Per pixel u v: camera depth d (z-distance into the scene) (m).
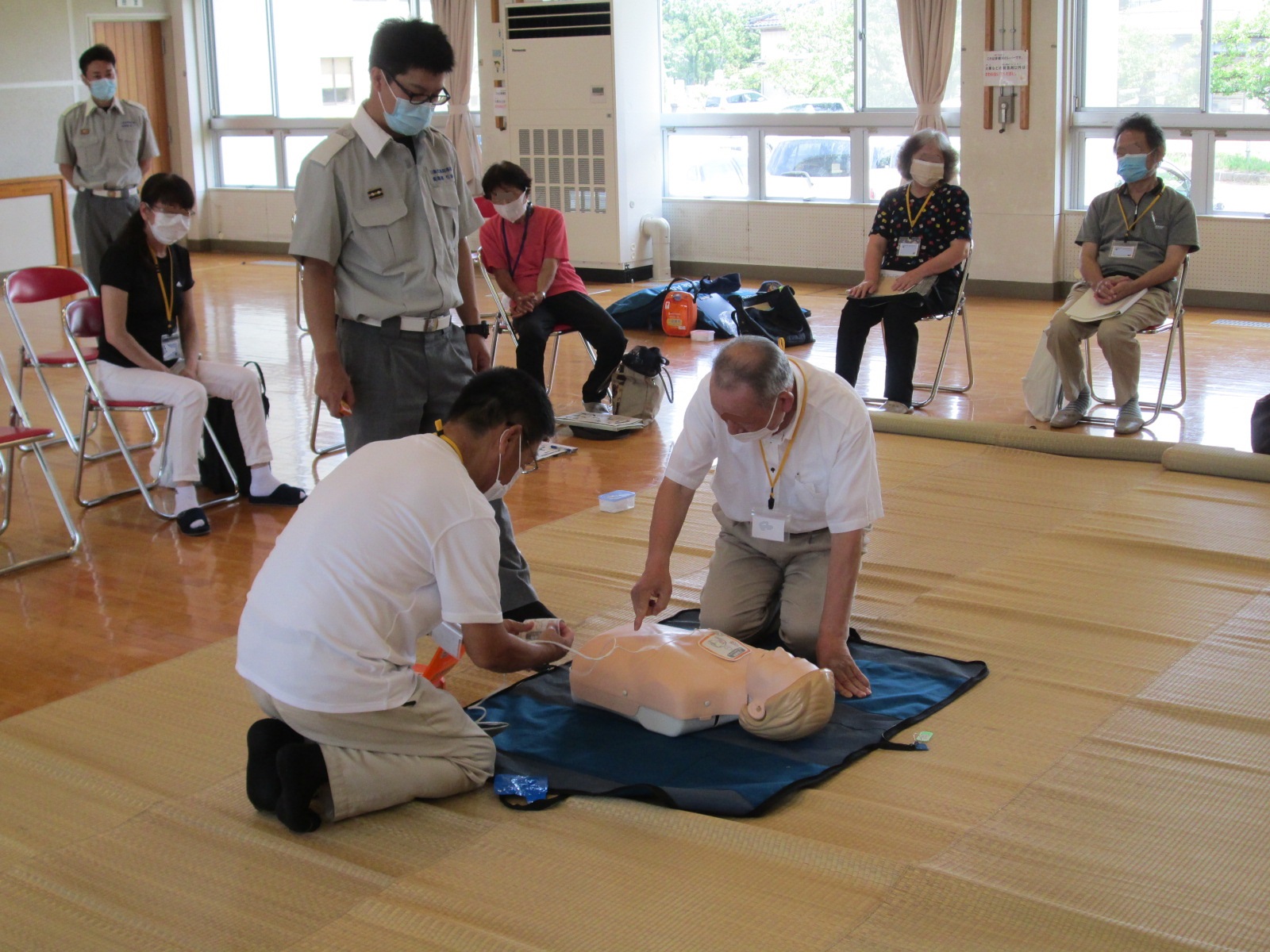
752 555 3.18
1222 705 2.85
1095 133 8.58
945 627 3.33
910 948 1.99
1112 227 5.61
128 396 4.52
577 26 9.86
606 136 9.95
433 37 2.99
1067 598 3.51
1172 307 5.56
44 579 3.99
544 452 5.34
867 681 2.92
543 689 3.01
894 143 9.40
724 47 10.00
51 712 3.00
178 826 2.45
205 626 3.58
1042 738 2.72
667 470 2.95
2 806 2.54
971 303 8.80
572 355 7.61
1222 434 5.31
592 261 10.31
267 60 12.20
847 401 2.83
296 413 6.18
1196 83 8.21
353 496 2.33
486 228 5.86
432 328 3.27
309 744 2.38
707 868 2.23
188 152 12.61
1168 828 2.34
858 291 5.76
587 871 2.23
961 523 4.19
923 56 8.91
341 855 2.31
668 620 3.42
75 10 11.49
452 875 2.23
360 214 3.13
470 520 2.33
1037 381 5.62
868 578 3.70
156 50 12.43
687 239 10.45
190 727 2.91
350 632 2.31
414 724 2.44
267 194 12.41
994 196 8.85
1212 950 1.96
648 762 2.63
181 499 4.46
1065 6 8.36
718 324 7.97
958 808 2.43
